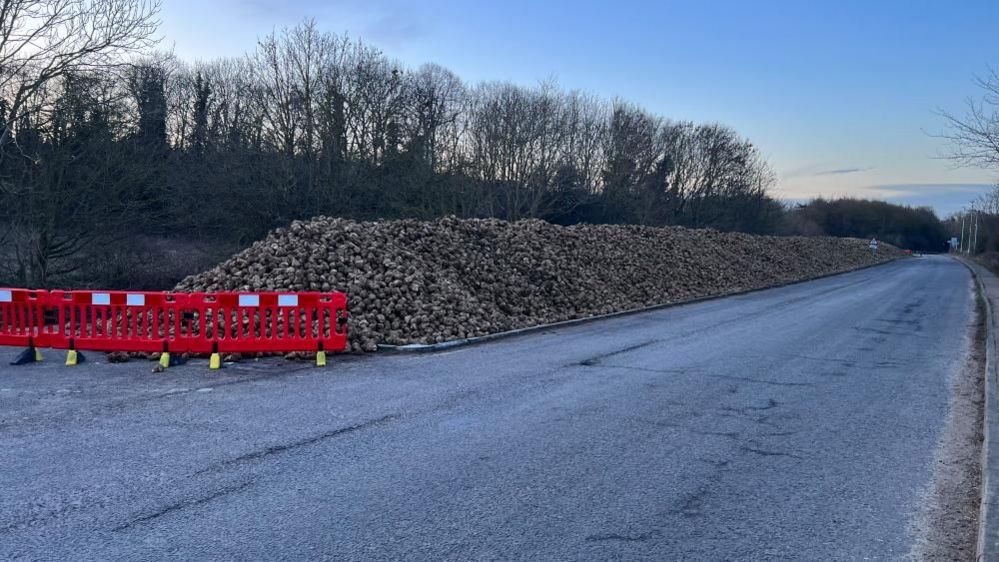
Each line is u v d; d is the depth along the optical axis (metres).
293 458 5.62
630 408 7.46
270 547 4.02
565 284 18.09
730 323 15.73
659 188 60.72
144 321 9.78
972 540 4.31
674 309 19.00
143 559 3.87
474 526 4.34
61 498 4.75
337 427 6.55
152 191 24.25
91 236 21.00
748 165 68.56
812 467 5.65
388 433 6.36
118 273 22.83
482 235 18.83
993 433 6.37
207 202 30.81
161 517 4.44
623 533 4.29
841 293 26.17
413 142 38.81
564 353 11.10
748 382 8.99
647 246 26.27
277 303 9.96
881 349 12.16
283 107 35.12
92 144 19.81
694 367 9.99
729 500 4.88
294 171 33.75
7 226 19.44
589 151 53.97
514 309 15.12
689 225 63.97
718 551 4.07
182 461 5.53
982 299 23.75
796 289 28.23
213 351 9.65
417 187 37.03
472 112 48.19
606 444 6.13
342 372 9.30
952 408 7.84
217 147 33.53
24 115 18.08
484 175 45.47
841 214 118.19
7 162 18.67
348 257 13.48
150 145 23.12
